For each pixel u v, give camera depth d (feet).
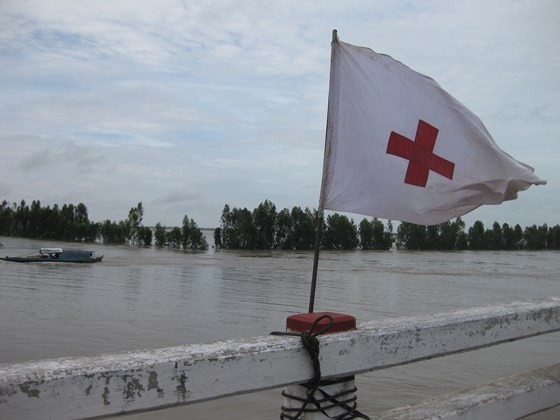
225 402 22.94
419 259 180.34
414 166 9.34
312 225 243.60
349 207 9.21
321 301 64.85
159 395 5.31
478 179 9.61
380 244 257.75
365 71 9.34
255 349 6.02
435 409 8.05
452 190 9.55
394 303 64.54
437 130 9.42
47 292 68.13
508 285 89.10
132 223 253.44
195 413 21.70
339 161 9.27
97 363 5.08
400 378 27.68
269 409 22.17
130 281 85.71
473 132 9.51
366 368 7.01
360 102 9.29
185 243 242.58
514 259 186.60
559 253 247.70
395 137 9.29
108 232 255.91
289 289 77.71
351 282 91.91
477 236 273.95
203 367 5.60
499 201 9.92
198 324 45.78
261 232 241.76
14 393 4.51
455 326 8.25
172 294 68.39
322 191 9.27
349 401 7.02
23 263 124.16
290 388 6.86
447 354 8.16
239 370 5.86
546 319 10.07
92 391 4.91
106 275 96.17
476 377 28.14
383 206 9.27
